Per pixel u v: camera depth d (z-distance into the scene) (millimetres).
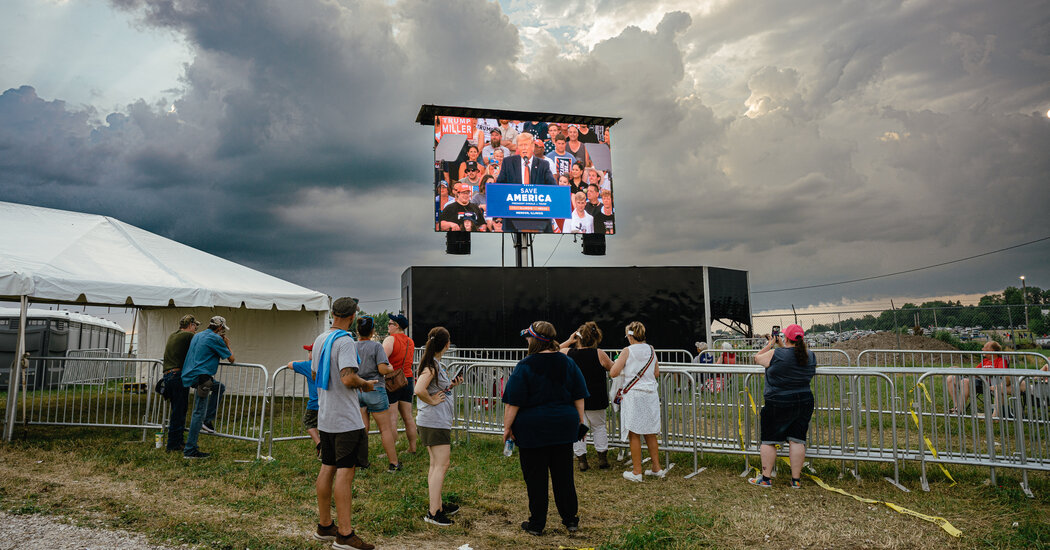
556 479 4758
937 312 20594
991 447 5789
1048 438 5668
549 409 4598
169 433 7551
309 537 4551
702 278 16547
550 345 4754
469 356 14672
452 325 14828
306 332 14289
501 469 6770
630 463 7105
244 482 6129
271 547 4277
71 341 19312
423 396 4887
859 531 4691
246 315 14523
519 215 18078
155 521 4836
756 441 6664
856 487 5969
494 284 15219
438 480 4926
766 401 6023
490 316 15062
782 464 6891
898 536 4590
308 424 6773
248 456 7367
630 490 5973
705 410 6840
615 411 7348
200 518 4922
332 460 4301
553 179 18500
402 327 7320
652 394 6340
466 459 7305
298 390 14102
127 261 10242
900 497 5621
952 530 4633
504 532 4781
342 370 4242
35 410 10367
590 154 18906
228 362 7938
